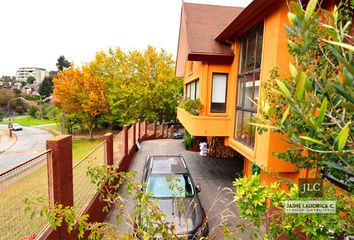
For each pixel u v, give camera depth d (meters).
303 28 1.44
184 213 3.29
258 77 7.07
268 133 5.62
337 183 3.43
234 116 8.98
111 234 2.23
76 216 2.54
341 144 1.27
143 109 29.77
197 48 9.46
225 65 9.90
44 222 3.67
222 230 2.55
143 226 2.39
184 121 12.20
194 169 11.73
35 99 75.06
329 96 1.50
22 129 48.28
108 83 29.81
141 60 29.97
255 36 7.39
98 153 6.61
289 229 2.36
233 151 14.29
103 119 32.44
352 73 1.22
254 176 2.68
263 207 2.46
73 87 27.64
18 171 3.06
